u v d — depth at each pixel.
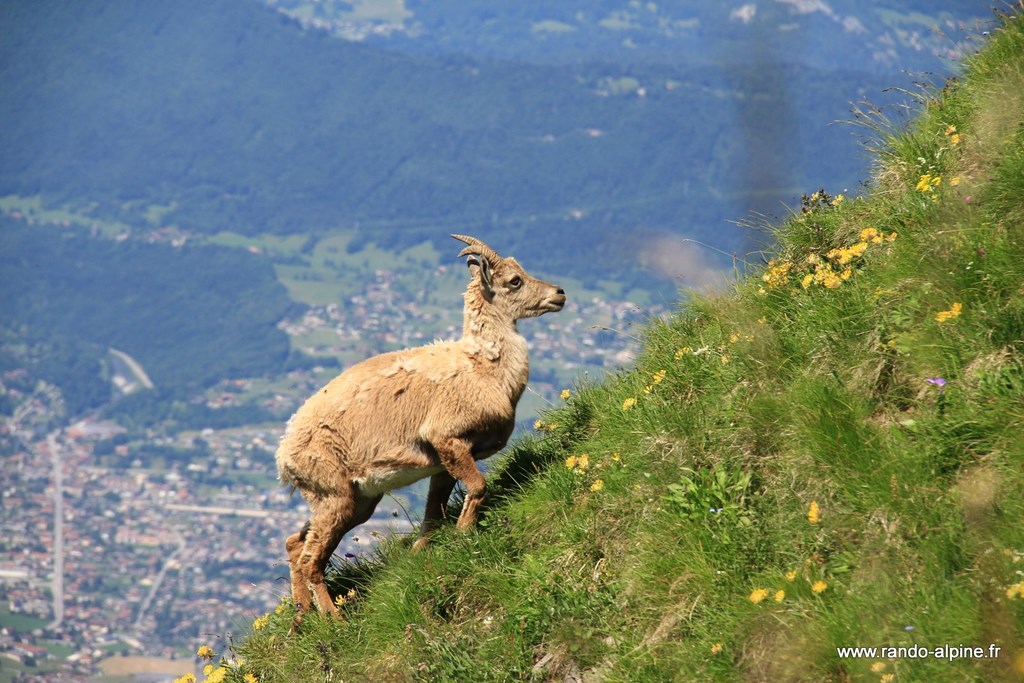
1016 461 11.44
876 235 16.83
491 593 15.23
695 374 16.53
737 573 12.42
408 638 15.09
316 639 16.39
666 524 13.65
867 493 12.16
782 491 13.07
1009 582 10.16
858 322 14.84
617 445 16.05
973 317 13.42
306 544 16.91
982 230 14.86
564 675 13.48
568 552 14.78
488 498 17.27
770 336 15.64
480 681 13.80
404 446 16.88
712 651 11.65
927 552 11.09
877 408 13.59
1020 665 9.51
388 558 17.19
